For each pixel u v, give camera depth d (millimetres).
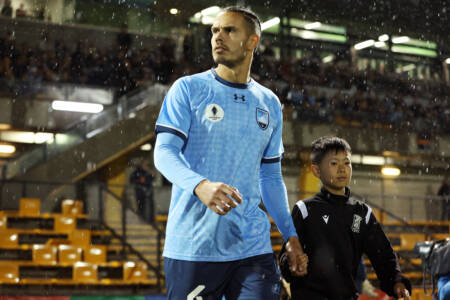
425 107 17797
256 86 1907
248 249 1738
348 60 18906
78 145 11734
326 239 2244
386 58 19297
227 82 1813
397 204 15500
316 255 2225
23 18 15414
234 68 1802
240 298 1701
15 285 7902
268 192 1977
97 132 12008
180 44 16562
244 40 1785
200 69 16469
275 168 1975
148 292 8078
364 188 15758
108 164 13195
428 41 19766
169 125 1710
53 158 11383
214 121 1744
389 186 16094
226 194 1467
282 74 16703
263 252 1768
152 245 9820
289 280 2201
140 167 10984
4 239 8867
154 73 15391
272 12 18328
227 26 1784
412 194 16328
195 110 1745
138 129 12570
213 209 1476
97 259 8727
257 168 1831
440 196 14438
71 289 8023
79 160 11695
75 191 11422
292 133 14656
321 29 18734
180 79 1802
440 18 19188
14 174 10945
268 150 1952
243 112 1789
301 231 2262
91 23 16188
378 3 18766
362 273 2414
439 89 18391
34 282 7949
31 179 11078
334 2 18703
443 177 16672
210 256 1695
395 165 16188
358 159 15680
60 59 14359
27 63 13883
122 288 8125
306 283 2225
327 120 15016
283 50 18141
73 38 15812
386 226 11859
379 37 19281
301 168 14656
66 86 13523
